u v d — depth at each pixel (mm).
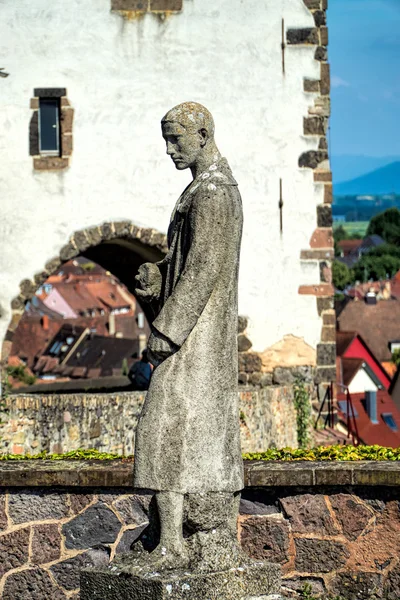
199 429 12023
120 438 28781
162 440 12008
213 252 12164
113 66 33438
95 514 15445
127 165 33406
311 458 16109
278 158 33688
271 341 33500
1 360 32719
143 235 33438
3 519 15578
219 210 12203
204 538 12062
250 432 29062
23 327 121812
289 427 32312
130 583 11859
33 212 33219
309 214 33719
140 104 33500
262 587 12234
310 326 33625
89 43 33438
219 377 12164
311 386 33562
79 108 33375
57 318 132875
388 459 15852
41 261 33188
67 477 15422
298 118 33719
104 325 132500
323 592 14875
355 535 14859
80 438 28562
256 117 33656
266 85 33656
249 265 33562
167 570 11914
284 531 14953
